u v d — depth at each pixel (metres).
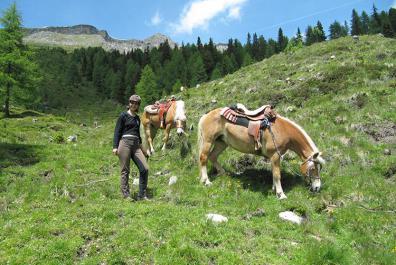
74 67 127.81
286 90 18.55
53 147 16.45
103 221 7.89
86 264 6.38
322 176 10.38
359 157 11.05
